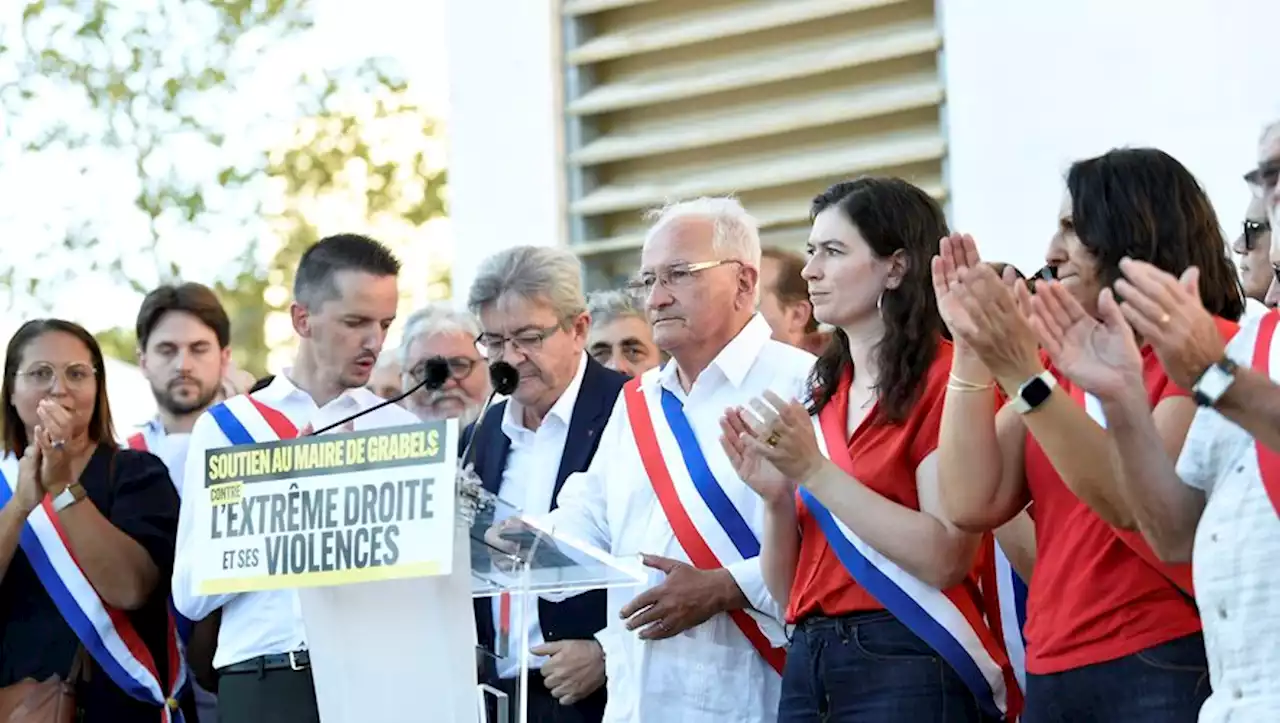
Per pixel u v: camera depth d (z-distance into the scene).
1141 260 3.62
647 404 4.80
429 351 5.88
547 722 4.95
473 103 8.48
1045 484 3.69
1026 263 6.98
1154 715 3.44
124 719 5.17
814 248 4.28
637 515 4.73
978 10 7.20
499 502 4.00
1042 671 3.60
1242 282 4.50
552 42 8.33
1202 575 3.20
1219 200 6.50
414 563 3.70
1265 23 6.45
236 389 6.59
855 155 7.68
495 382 4.46
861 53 7.67
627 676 4.66
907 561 3.97
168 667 5.28
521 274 5.12
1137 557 3.51
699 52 8.17
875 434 4.18
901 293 4.16
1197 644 3.45
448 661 3.91
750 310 4.76
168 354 6.10
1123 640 3.49
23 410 5.26
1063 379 3.78
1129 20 6.77
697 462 4.63
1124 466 3.32
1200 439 3.33
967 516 3.77
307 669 4.80
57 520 5.11
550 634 5.01
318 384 5.21
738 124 7.97
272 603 4.84
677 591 4.43
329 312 5.17
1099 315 3.57
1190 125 6.60
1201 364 3.04
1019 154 7.04
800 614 4.20
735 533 4.57
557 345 5.12
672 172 8.16
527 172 8.33
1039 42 7.01
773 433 4.05
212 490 3.93
